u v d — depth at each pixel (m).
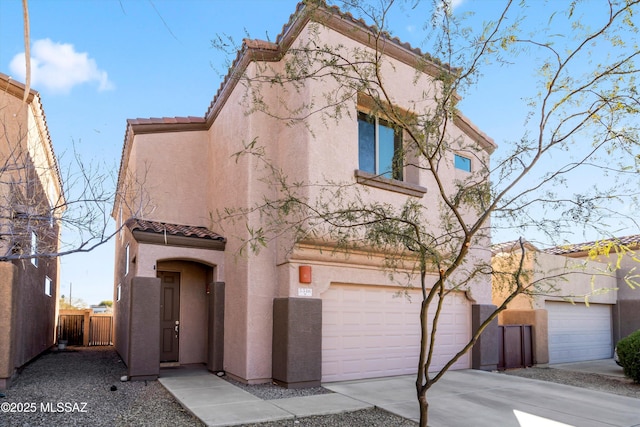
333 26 10.67
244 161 11.36
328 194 10.41
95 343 22.81
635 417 8.61
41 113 11.99
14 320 10.20
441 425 7.90
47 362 14.95
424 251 5.79
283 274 10.78
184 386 10.12
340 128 10.97
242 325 10.88
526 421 8.22
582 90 6.05
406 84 12.02
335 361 11.22
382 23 6.52
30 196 8.84
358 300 11.80
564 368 16.48
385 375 11.99
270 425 7.62
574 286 18.91
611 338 20.94
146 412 8.30
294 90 11.19
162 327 12.98
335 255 11.07
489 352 14.28
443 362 13.42
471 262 12.73
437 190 12.83
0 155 8.76
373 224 6.41
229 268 11.94
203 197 14.12
